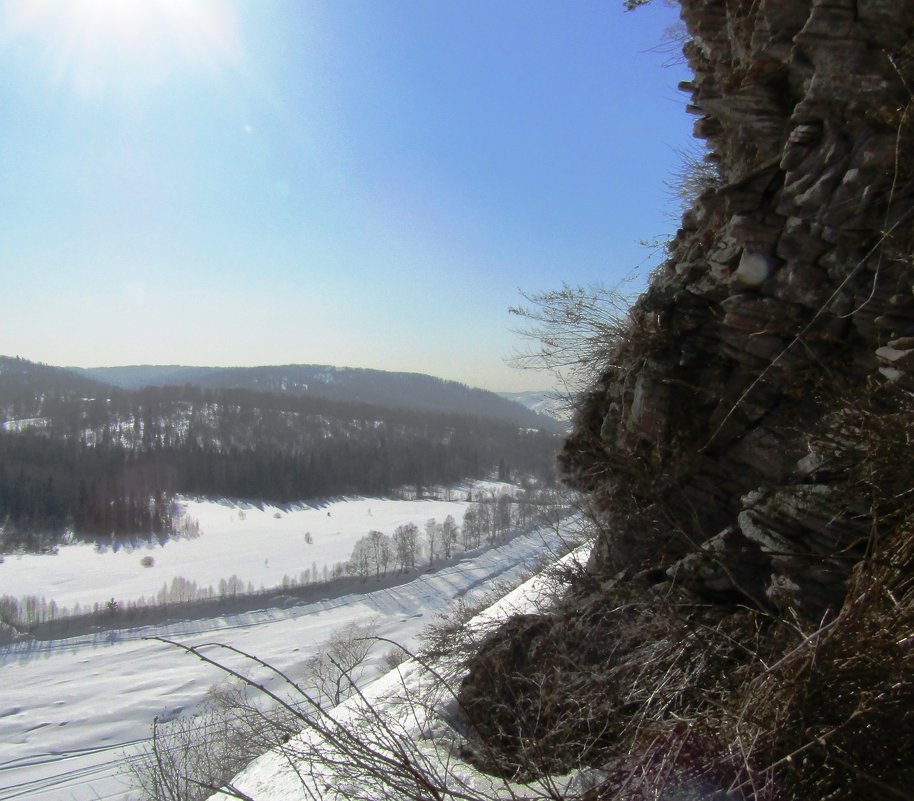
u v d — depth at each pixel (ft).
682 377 14.94
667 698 11.25
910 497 9.72
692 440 14.49
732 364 14.12
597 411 18.42
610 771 9.97
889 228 11.15
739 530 12.85
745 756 8.07
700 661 11.62
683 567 13.61
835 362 12.08
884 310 11.19
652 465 14.94
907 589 9.27
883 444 10.05
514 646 15.12
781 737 8.36
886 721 8.07
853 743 8.07
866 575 9.14
